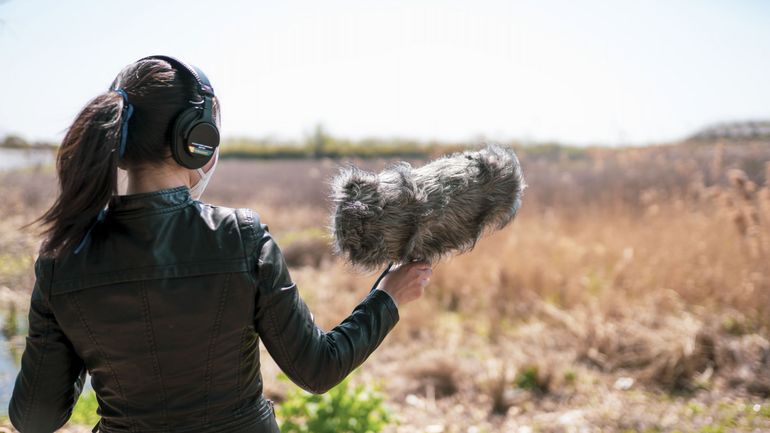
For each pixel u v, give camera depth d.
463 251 1.44
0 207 9.24
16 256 6.58
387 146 23.34
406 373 4.48
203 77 1.24
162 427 1.16
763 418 3.47
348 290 6.63
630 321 4.80
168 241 1.15
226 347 1.17
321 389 1.22
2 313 5.38
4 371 4.20
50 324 1.16
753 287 4.80
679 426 3.46
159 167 1.18
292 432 3.12
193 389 1.17
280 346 1.19
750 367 4.05
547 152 15.02
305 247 8.80
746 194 5.79
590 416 3.69
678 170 9.30
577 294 5.65
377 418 3.18
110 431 1.20
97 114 1.10
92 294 1.12
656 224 6.68
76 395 1.25
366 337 1.28
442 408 4.02
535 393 4.12
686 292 5.19
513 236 6.93
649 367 4.21
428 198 1.34
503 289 5.96
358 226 1.30
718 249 5.59
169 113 1.16
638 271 5.62
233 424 1.20
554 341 4.91
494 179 1.41
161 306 1.13
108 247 1.14
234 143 28.58
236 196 14.27
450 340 5.17
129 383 1.16
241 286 1.16
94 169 1.07
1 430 3.10
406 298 1.38
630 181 9.46
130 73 1.19
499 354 4.80
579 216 8.01
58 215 1.09
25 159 10.86
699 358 4.20
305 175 17.70
